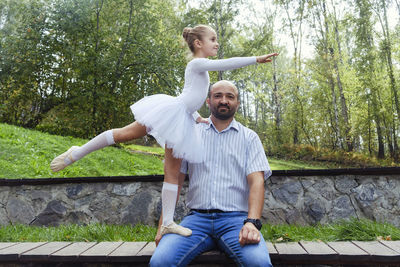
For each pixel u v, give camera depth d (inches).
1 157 294.4
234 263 82.8
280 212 149.7
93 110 589.9
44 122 615.2
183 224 88.9
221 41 949.8
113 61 635.5
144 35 677.3
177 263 77.2
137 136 91.7
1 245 103.9
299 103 959.0
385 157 880.9
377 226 115.6
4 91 595.2
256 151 95.6
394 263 79.5
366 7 915.4
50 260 88.7
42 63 595.8
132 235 128.6
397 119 868.0
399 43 901.2
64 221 160.9
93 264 88.9
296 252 84.5
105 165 371.6
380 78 877.8
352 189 146.6
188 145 88.5
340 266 82.6
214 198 90.4
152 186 159.8
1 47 625.0
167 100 91.2
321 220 145.8
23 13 687.7
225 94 97.6
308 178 151.4
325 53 900.6
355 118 886.4
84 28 623.2
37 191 165.2
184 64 656.4
